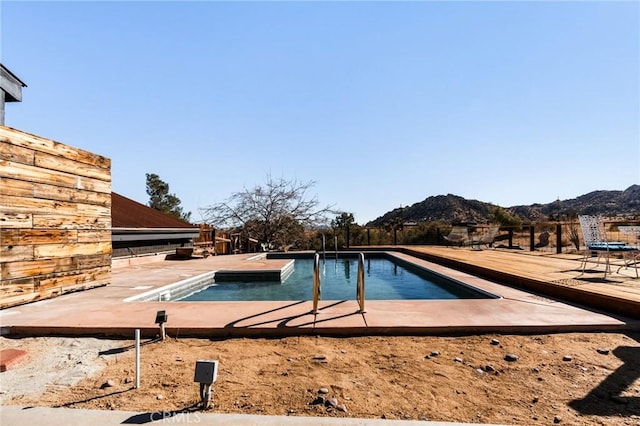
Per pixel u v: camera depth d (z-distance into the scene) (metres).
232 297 7.16
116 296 5.38
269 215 17.44
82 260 5.86
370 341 3.46
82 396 2.34
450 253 11.70
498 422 2.00
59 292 5.39
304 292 7.75
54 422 1.96
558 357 3.03
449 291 7.53
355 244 17.77
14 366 2.88
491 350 3.21
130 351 3.22
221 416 2.01
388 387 2.46
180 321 3.86
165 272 8.39
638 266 7.48
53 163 5.32
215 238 15.70
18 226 4.74
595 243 6.71
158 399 2.28
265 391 2.39
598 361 2.94
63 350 3.27
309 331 3.64
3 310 4.43
